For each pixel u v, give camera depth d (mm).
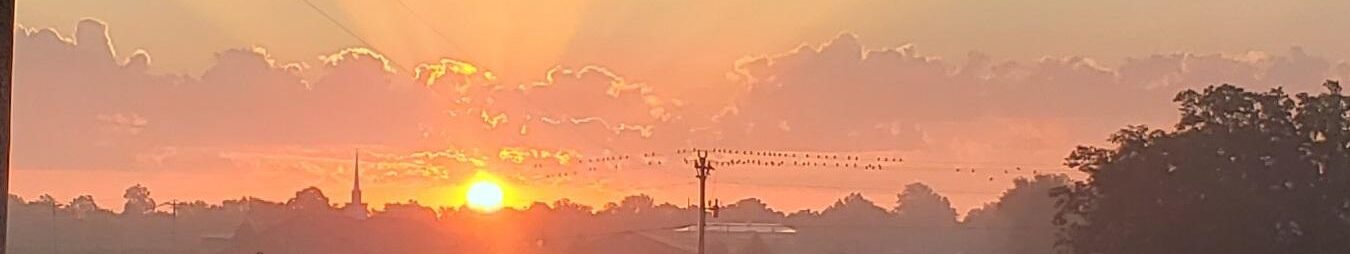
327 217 59375
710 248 61625
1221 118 47094
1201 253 46719
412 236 59406
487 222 59625
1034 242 59062
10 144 4645
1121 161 47438
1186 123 47469
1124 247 47500
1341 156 47219
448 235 59344
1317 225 46688
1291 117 47312
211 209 56812
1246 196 46094
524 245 59625
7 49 4613
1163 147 46969
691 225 61656
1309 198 46719
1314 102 47188
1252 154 46719
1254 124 46969
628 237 61375
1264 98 47188
